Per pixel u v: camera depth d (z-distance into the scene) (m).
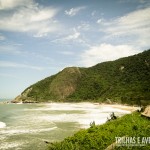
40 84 185.75
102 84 160.00
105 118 50.22
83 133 18.67
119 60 182.50
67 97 168.38
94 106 104.19
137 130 18.45
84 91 163.00
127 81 142.62
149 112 25.64
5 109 90.06
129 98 107.88
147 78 130.88
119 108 88.31
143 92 109.44
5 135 30.72
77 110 78.31
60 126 38.41
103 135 17.48
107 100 120.38
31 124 41.94
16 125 40.69
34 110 81.62
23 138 28.66
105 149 14.81
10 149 23.48
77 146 16.12
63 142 17.45
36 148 23.84
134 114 27.45
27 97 166.88
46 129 35.59
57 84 177.00
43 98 166.25
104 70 179.38
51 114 63.00
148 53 160.38
